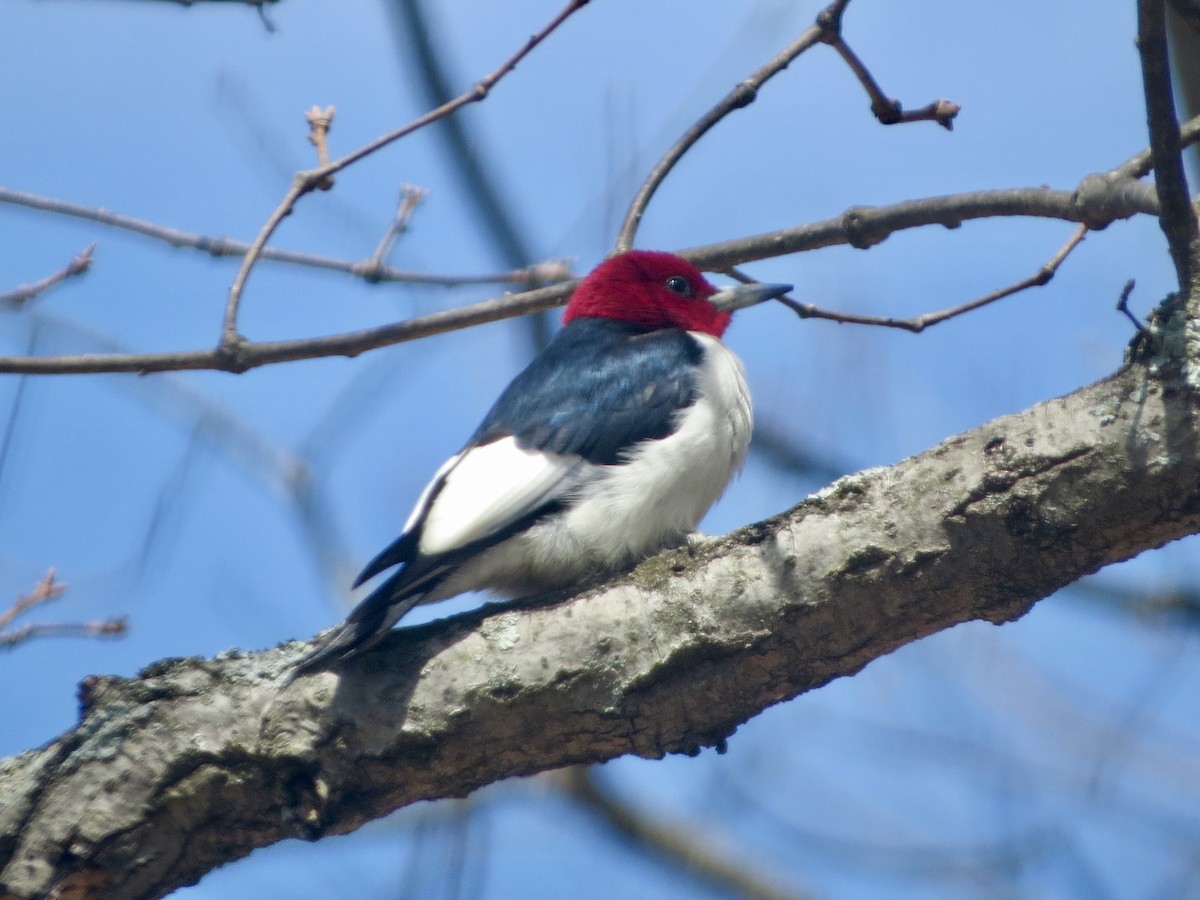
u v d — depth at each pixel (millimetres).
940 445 7656
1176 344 6953
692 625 7883
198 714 8133
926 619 7691
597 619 8039
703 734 8133
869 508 7660
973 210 9648
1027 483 7207
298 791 8094
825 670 7930
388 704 8070
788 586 7734
